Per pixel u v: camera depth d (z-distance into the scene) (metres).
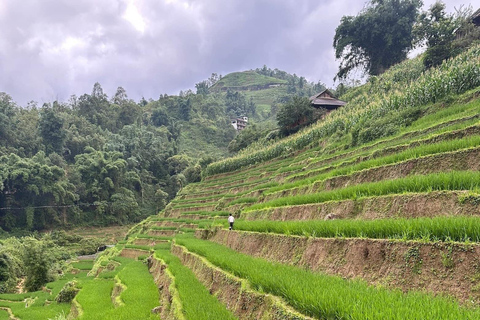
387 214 10.80
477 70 22.56
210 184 55.22
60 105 119.88
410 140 17.75
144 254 32.28
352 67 68.56
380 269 7.55
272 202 19.88
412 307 4.82
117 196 84.62
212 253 14.26
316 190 19.17
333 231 9.80
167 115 141.00
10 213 70.94
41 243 39.09
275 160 45.72
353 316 4.78
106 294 20.14
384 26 60.47
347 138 30.98
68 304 24.59
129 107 132.38
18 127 92.69
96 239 68.69
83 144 101.38
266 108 187.88
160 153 109.88
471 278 5.88
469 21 40.53
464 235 6.50
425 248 6.76
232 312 8.96
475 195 8.45
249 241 14.73
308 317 5.78
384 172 14.71
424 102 25.31
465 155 11.58
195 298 10.73
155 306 14.05
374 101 36.66
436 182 9.95
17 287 39.78
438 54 36.62
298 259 10.61
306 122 52.53
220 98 188.00
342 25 65.00
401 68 46.75
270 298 7.14
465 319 4.23
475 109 17.83
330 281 7.13
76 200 80.69
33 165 73.88
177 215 45.09
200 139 136.75
